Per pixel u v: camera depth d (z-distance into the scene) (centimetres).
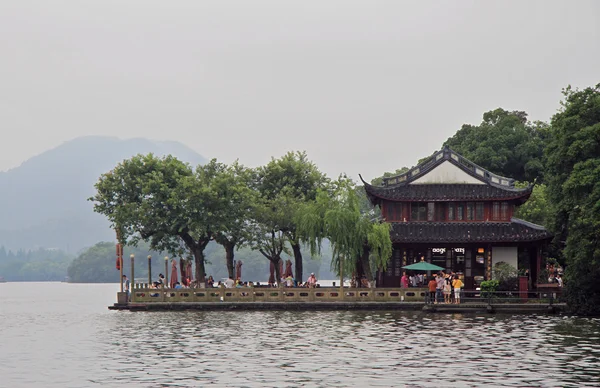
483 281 7462
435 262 8225
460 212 8219
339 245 7669
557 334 5019
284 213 8700
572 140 6819
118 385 3253
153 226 8400
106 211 8594
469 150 11388
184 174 8825
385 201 8325
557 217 7162
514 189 8081
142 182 8394
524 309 6775
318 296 7400
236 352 4231
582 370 3528
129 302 7700
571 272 6706
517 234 7906
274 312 7112
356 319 6269
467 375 3416
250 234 8631
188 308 7406
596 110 6812
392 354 4100
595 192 6241
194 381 3319
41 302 11819
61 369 3734
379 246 7700
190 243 8788
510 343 4531
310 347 4422
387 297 7331
